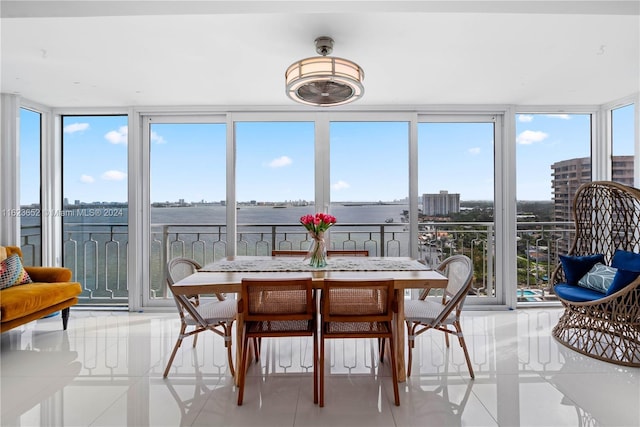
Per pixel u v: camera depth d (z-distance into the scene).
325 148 4.01
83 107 4.06
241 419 1.98
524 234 4.22
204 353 2.88
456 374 2.51
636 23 2.25
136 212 4.03
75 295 3.43
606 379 2.42
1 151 3.57
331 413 2.04
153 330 3.41
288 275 2.41
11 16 1.95
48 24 2.24
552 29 2.33
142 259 4.13
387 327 2.20
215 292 2.18
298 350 2.94
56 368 2.60
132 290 4.04
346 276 2.37
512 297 4.05
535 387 2.32
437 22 2.24
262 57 2.75
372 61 2.83
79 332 3.35
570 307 2.98
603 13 1.91
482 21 2.24
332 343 3.11
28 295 2.89
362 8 1.88
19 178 3.71
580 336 2.95
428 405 2.12
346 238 4.06
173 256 4.24
